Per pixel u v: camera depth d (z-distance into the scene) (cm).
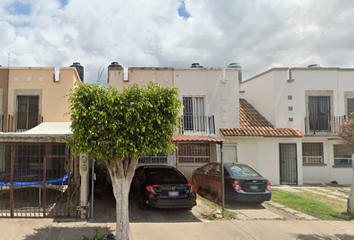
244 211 895
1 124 1198
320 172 1520
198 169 1187
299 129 1506
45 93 1241
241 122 1502
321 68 1546
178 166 1302
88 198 779
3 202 852
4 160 913
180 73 1372
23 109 1240
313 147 1550
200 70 1390
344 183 1520
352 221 816
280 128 1466
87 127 518
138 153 533
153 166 971
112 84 1303
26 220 688
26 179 856
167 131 561
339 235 690
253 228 720
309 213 889
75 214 739
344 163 1538
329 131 1512
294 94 1523
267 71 1574
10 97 1227
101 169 1048
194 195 820
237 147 1377
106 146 516
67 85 1252
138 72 1329
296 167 1434
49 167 1021
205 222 755
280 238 655
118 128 522
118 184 553
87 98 530
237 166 1012
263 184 923
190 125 1365
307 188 1345
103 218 733
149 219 761
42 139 704
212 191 1006
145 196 805
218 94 1398
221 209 897
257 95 1684
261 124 1515
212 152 1344
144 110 536
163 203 780
